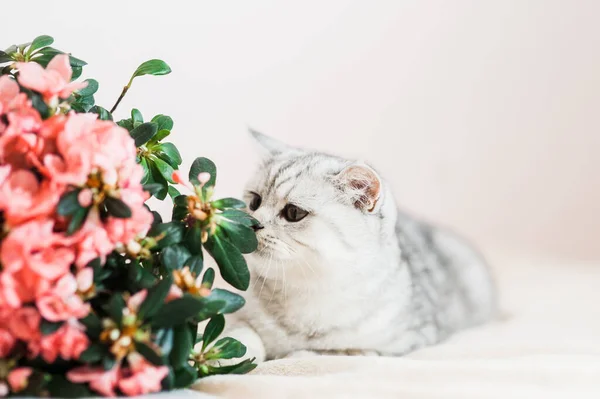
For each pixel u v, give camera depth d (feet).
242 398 1.77
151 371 1.61
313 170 2.35
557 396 1.74
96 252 1.62
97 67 2.95
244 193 2.49
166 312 1.62
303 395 1.75
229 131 3.26
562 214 3.96
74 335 1.57
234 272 1.84
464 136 3.84
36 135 1.63
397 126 3.70
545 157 3.95
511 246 3.92
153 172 1.98
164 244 1.75
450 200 3.84
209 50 3.20
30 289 1.54
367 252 2.32
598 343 2.31
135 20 3.02
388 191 2.37
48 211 1.57
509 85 3.88
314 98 3.49
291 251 2.26
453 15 3.75
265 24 3.34
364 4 3.55
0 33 2.79
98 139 1.65
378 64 3.63
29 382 1.59
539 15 3.87
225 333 2.28
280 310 2.37
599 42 3.91
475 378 1.87
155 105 3.09
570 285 3.26
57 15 2.87
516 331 2.56
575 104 3.94
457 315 2.75
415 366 1.94
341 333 2.34
